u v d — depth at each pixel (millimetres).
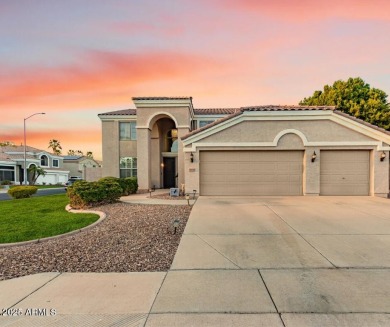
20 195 17922
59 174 53375
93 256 5430
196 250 5559
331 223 7684
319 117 13906
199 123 22094
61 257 5379
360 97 24672
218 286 3920
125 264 4973
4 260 5223
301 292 3693
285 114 14023
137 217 9211
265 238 6297
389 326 2906
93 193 11609
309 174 14023
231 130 14258
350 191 14070
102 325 2982
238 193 14406
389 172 14539
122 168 22469
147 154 18031
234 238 6344
